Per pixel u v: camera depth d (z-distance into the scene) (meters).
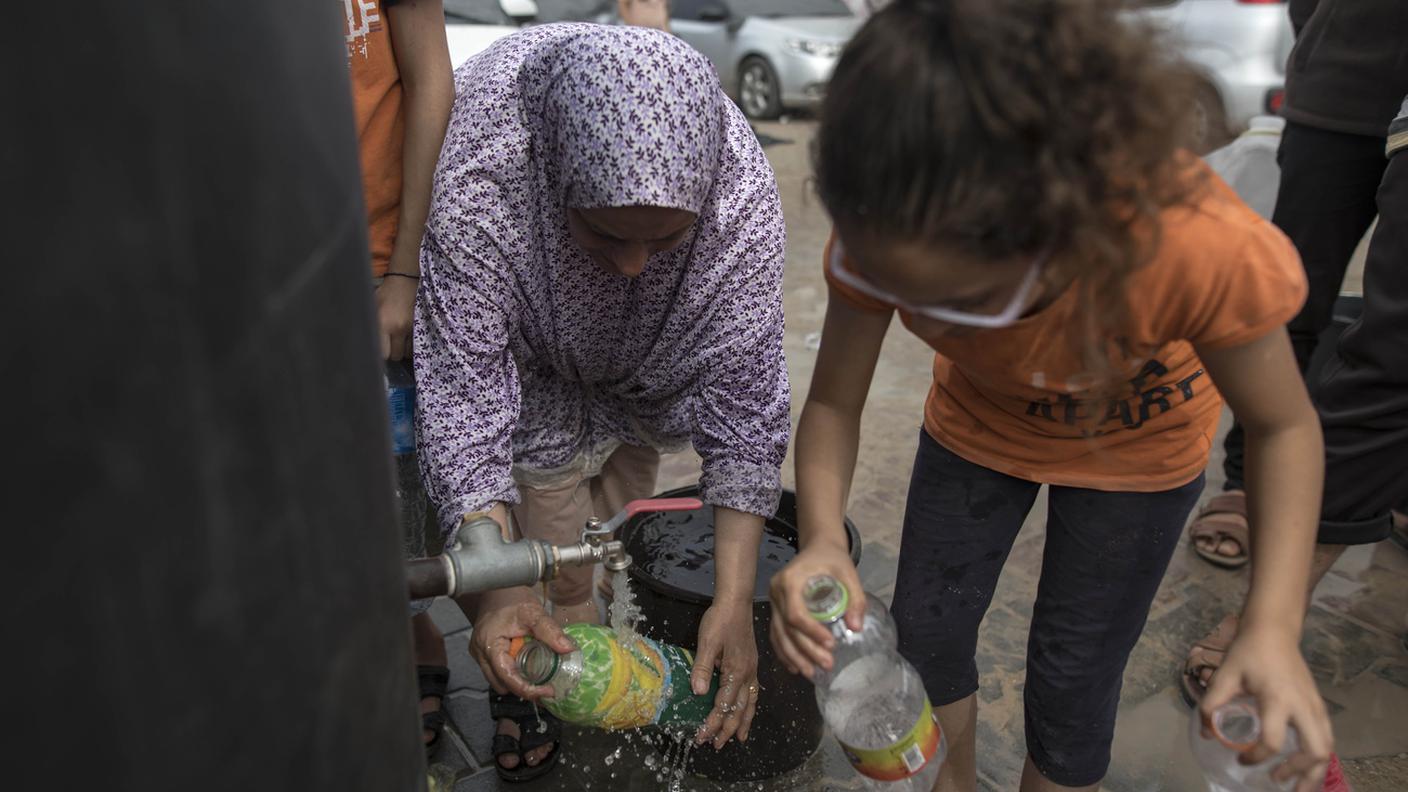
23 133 0.53
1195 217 1.16
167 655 0.63
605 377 1.99
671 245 1.57
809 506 1.47
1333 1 2.42
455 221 1.67
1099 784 1.85
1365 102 2.37
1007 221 1.00
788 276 4.94
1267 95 5.63
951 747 1.86
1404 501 2.35
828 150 1.06
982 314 1.15
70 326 0.55
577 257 1.72
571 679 1.62
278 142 0.66
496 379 1.75
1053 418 1.55
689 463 3.16
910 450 3.24
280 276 0.67
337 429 0.75
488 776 2.05
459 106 1.73
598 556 1.47
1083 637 1.67
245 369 0.65
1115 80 1.00
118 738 0.62
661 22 5.82
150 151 0.58
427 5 1.85
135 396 0.59
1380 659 2.37
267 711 0.71
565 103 1.50
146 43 0.57
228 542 0.66
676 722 1.77
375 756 0.85
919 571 1.76
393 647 0.87
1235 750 1.14
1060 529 1.66
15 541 0.55
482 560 1.40
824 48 8.62
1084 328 1.25
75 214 0.55
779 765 2.01
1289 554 1.22
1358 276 4.70
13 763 0.58
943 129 0.97
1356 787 2.01
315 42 0.71
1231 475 2.77
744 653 1.79
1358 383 2.12
